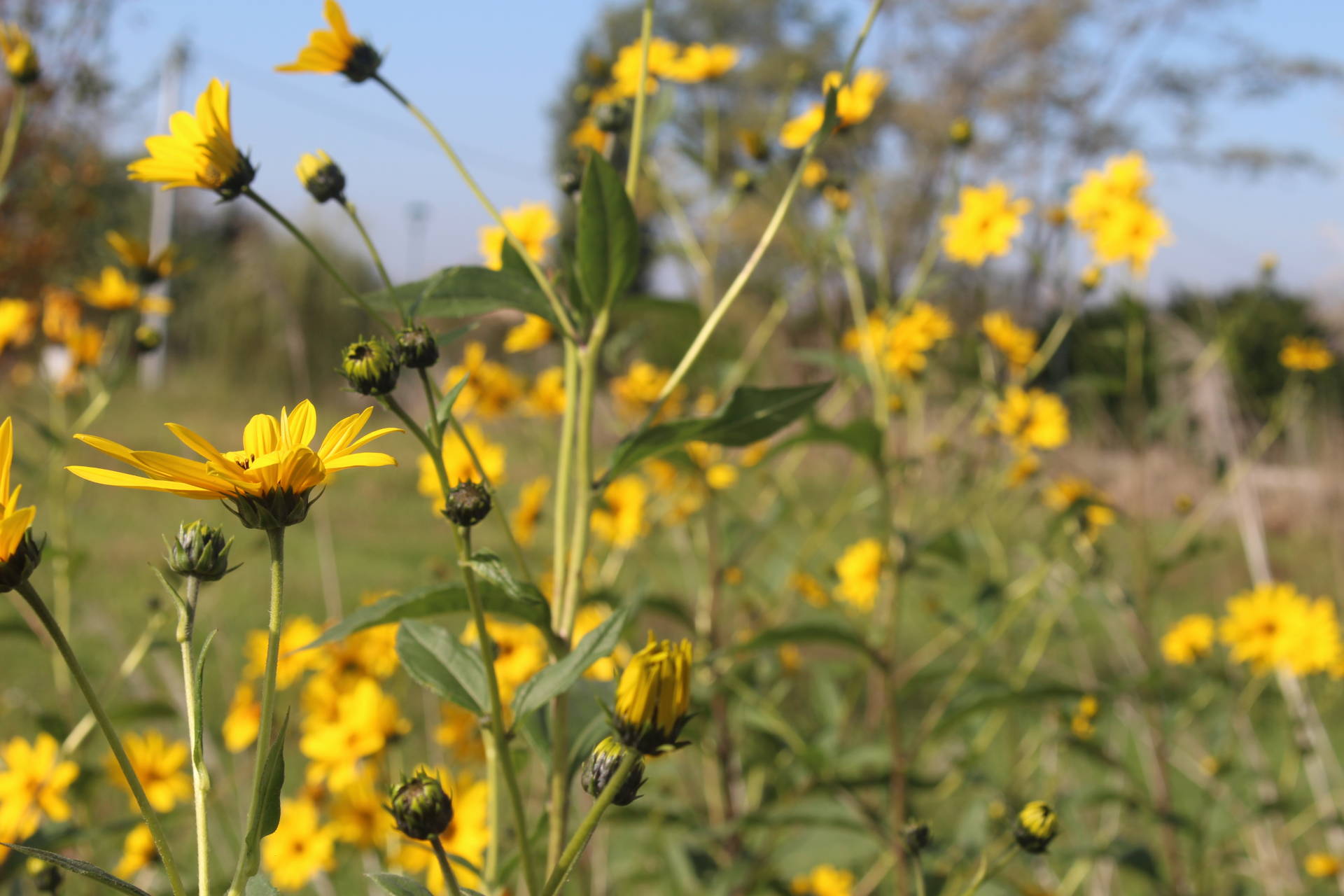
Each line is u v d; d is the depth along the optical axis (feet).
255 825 1.70
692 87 4.56
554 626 2.30
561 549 2.35
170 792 3.34
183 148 2.17
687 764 4.58
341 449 1.73
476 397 4.37
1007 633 5.22
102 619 4.19
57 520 3.79
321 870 3.30
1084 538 4.36
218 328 20.66
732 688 3.81
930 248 4.18
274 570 1.72
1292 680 4.86
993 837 3.83
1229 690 4.83
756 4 30.45
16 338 4.04
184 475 1.69
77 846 3.37
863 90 4.09
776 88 27.20
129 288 3.98
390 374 1.98
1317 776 4.73
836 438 3.44
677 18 32.99
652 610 3.61
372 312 2.25
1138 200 4.57
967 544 3.93
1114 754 5.33
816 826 3.56
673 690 1.77
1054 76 29.45
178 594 1.73
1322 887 4.78
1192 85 29.66
